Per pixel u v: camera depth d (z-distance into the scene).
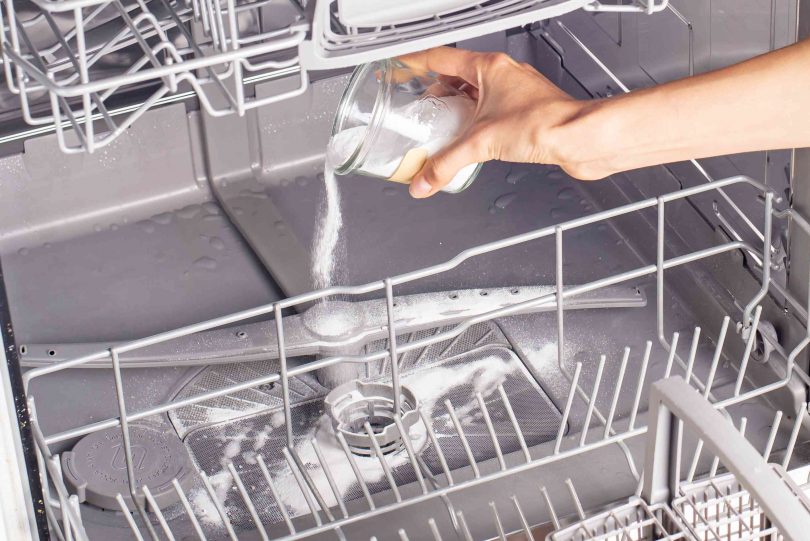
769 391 1.30
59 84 0.83
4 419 0.93
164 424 1.38
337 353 1.41
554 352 1.46
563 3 0.91
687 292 1.49
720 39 1.37
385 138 1.10
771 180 1.31
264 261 1.63
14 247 1.69
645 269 1.17
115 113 1.34
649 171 1.55
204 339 1.46
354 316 1.43
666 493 1.05
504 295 1.51
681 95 1.07
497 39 1.81
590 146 1.08
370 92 1.09
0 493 0.94
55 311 1.59
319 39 0.86
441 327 1.51
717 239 1.42
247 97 1.70
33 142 1.64
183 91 1.58
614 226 1.66
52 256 1.68
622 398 1.38
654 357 1.44
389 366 1.44
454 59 1.13
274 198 1.74
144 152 1.71
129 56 1.54
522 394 1.41
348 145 1.10
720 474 1.17
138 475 1.29
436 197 1.75
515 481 1.22
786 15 1.27
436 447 1.14
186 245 1.69
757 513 1.06
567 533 1.05
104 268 1.66
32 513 0.98
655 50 1.51
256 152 1.75
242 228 1.69
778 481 0.88
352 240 1.67
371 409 1.33
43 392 1.44
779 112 1.06
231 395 1.42
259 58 1.64
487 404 1.40
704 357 1.42
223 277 1.64
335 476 1.30
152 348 1.45
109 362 1.44
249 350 1.43
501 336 1.49
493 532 1.17
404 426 1.30
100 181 1.71
